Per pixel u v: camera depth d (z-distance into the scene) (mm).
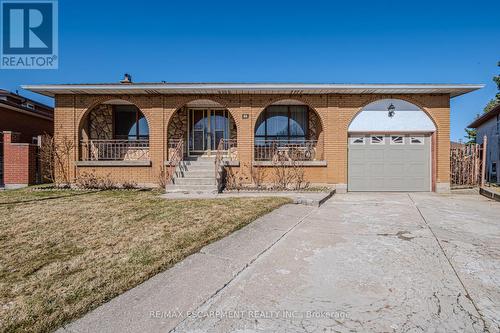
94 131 12703
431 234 5098
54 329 2295
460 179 11969
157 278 3223
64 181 11039
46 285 2982
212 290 3025
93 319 2441
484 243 4570
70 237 4605
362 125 11320
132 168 11156
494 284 3156
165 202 7605
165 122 11195
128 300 2758
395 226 5695
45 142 11266
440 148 10938
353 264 3748
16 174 11125
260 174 11180
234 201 7715
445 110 10938
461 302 2785
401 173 11336
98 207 6926
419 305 2734
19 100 18078
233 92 10969
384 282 3225
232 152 12984
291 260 3910
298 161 11125
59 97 11117
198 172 10445
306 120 13078
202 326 2420
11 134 11164
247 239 4652
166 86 10500
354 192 11172
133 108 13125
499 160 15594
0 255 3828
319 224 5871
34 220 5652
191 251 4031
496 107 14688
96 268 3416
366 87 10430
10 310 2520
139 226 5254
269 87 10477
